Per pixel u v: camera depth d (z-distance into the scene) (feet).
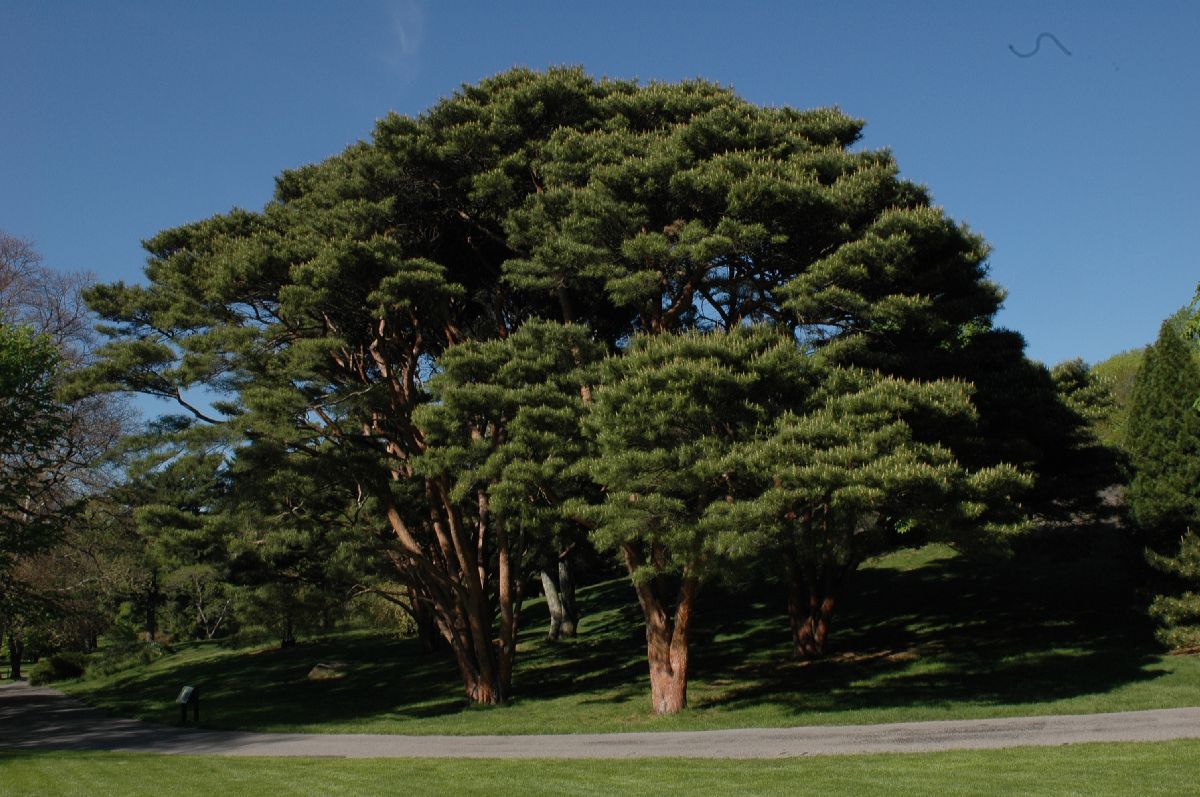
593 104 79.77
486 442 70.54
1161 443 75.20
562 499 72.74
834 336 70.13
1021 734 50.55
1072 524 91.81
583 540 95.81
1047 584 109.50
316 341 72.08
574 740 61.21
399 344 82.33
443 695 96.48
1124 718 54.03
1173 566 73.97
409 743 63.36
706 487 61.36
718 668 93.97
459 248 83.82
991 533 60.18
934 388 58.59
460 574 92.27
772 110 78.23
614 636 123.65
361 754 57.36
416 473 83.15
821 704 70.59
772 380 60.39
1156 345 77.10
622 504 60.39
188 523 80.64
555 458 64.90
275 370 73.00
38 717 97.55
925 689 73.51
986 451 75.61
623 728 67.00
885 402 57.26
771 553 64.23
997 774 37.60
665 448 61.52
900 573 125.08
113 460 75.31
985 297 71.87
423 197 78.95
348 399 77.36
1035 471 84.53
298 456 77.82
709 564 61.11
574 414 67.56
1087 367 92.22
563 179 73.05
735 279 71.77
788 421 58.70
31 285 105.60
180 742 69.10
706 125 70.08
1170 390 75.20
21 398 82.84
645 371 57.93
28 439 84.02
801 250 68.85
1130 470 77.61
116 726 84.43
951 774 38.32
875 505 54.44
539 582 174.91
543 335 70.33
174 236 83.87
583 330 70.54
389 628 146.30
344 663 127.24
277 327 75.66
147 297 79.46
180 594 192.95
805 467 54.19
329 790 42.11
